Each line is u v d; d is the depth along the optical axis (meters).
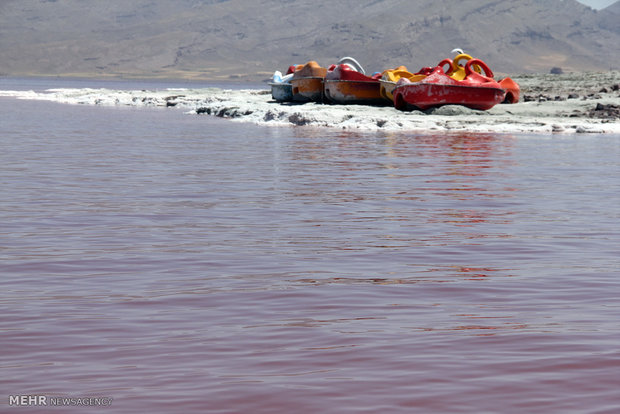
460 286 14.22
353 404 8.60
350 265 15.97
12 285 14.18
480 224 21.17
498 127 60.72
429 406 8.54
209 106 91.50
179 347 10.56
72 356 10.17
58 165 35.56
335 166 35.97
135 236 19.12
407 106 74.06
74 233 19.50
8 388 9.03
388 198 26.03
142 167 35.12
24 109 97.94
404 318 12.07
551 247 18.06
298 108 78.56
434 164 36.97
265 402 8.66
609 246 18.23
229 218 21.91
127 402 8.62
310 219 21.81
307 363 9.93
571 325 11.69
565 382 9.24
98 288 13.95
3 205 23.95
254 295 13.47
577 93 94.88
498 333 11.24
